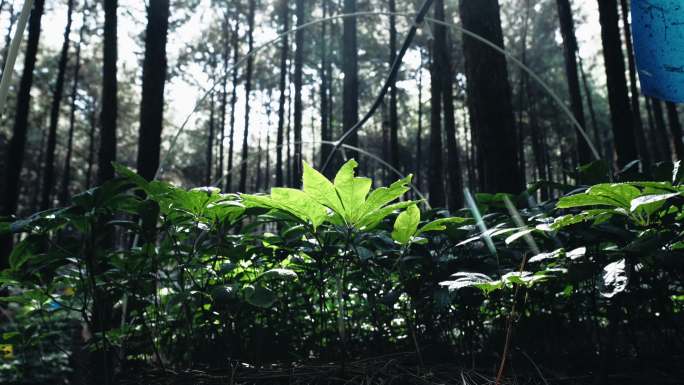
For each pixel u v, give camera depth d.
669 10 1.86
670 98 1.83
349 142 11.75
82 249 1.78
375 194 1.66
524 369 1.83
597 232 1.61
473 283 1.37
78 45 18.97
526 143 28.73
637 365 1.79
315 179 1.62
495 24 4.17
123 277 1.99
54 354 4.06
